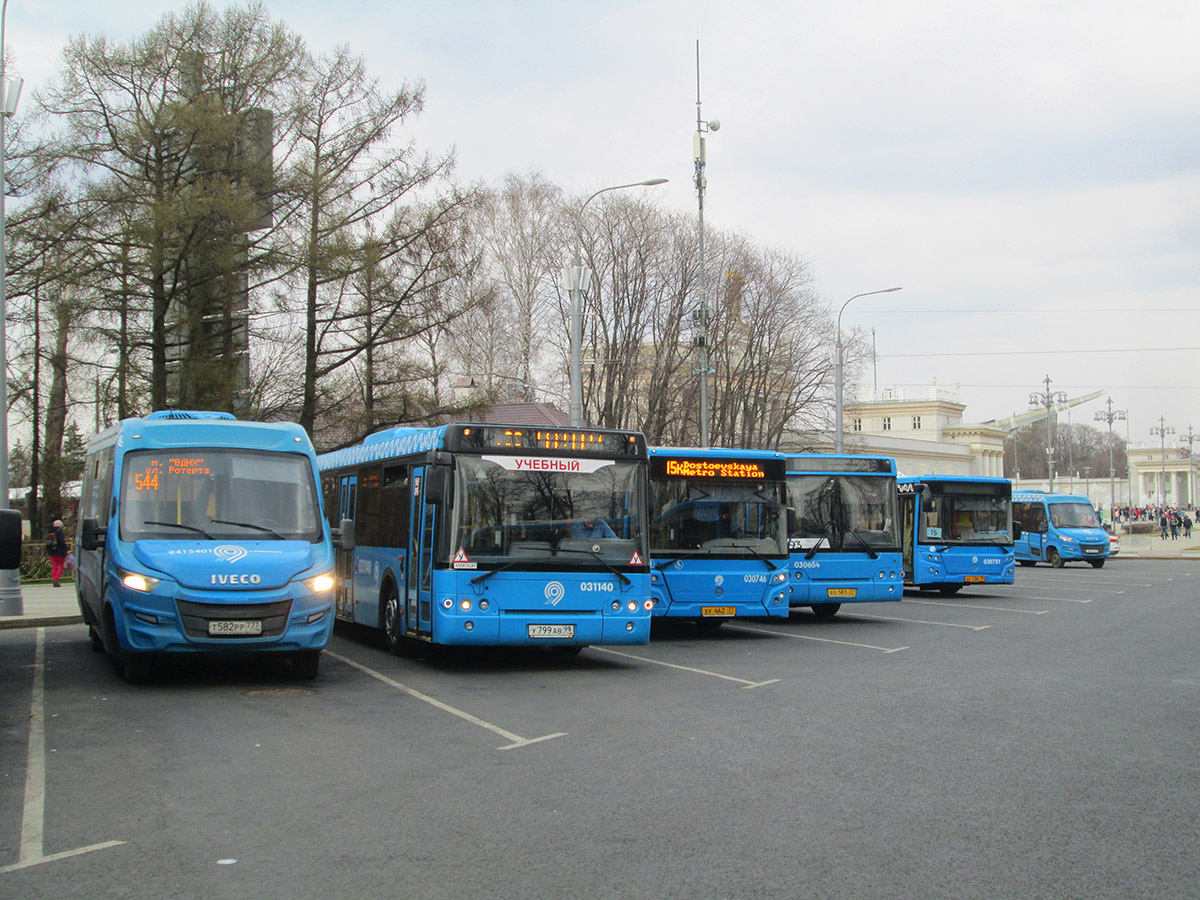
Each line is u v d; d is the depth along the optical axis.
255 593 11.21
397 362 32.38
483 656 14.92
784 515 17.81
